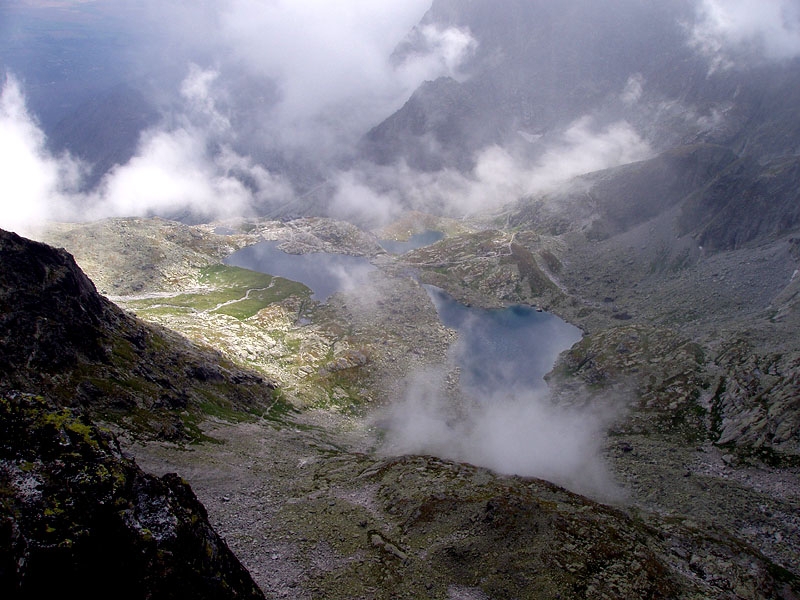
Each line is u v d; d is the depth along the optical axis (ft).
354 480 393.09
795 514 428.56
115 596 120.06
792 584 332.80
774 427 537.24
